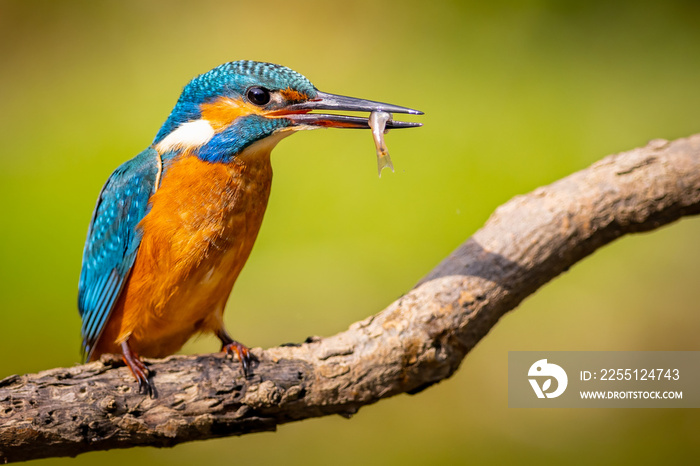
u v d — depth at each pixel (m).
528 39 13.48
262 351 6.12
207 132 6.74
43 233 10.98
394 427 10.80
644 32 13.48
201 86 6.88
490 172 11.59
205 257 6.62
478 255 6.63
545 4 13.96
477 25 13.87
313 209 11.50
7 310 10.46
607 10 13.64
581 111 12.29
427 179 11.55
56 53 13.93
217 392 5.87
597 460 10.29
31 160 11.84
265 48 14.18
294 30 14.57
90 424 5.66
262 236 11.46
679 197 7.00
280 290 11.13
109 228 6.85
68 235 10.98
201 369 5.96
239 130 6.72
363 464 10.47
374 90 13.27
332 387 6.05
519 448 10.47
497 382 11.18
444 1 14.38
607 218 6.93
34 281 10.65
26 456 5.69
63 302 10.54
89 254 7.23
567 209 6.87
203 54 14.09
